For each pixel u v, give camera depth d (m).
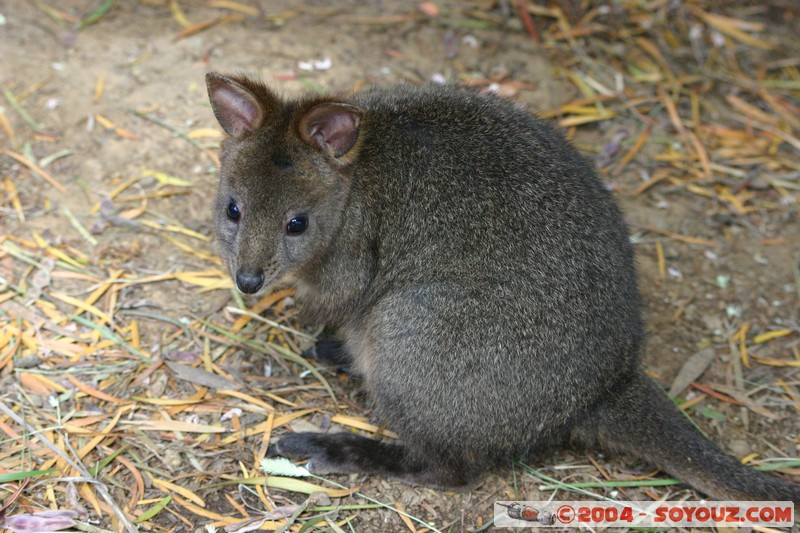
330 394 1.37
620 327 1.31
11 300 1.40
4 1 1.64
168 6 1.67
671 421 1.31
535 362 1.29
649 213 1.54
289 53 1.63
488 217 1.30
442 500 1.31
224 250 1.32
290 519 1.28
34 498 1.28
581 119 1.60
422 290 1.30
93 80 1.58
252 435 1.33
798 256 1.51
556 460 1.34
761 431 1.37
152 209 1.49
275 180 1.29
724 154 1.59
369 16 1.69
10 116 1.54
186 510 1.28
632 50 1.68
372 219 1.33
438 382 1.29
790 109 1.64
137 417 1.33
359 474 1.32
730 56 1.69
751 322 1.46
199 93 1.58
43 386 1.34
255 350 1.39
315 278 1.34
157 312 1.41
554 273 1.29
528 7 1.71
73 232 1.46
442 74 1.63
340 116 1.27
